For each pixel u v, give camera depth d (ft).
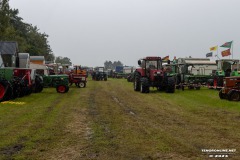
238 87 46.68
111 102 43.80
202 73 77.51
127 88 76.13
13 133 23.17
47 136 22.30
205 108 37.86
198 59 80.38
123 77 172.35
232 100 46.14
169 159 17.34
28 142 20.61
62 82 61.52
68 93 59.57
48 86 61.72
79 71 91.30
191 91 65.98
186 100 47.03
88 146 19.81
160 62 63.87
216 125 26.89
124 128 25.25
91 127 25.54
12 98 46.21
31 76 54.08
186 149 19.24
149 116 31.53
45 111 34.19
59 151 18.71
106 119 29.37
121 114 32.63
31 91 55.52
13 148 19.31
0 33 121.19
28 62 66.03
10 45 54.39
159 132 23.89
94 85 89.86
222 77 69.72
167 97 51.90
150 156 17.85
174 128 25.49
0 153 18.24
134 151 18.80
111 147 19.62
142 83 60.49
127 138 21.90
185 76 74.54
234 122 28.37
